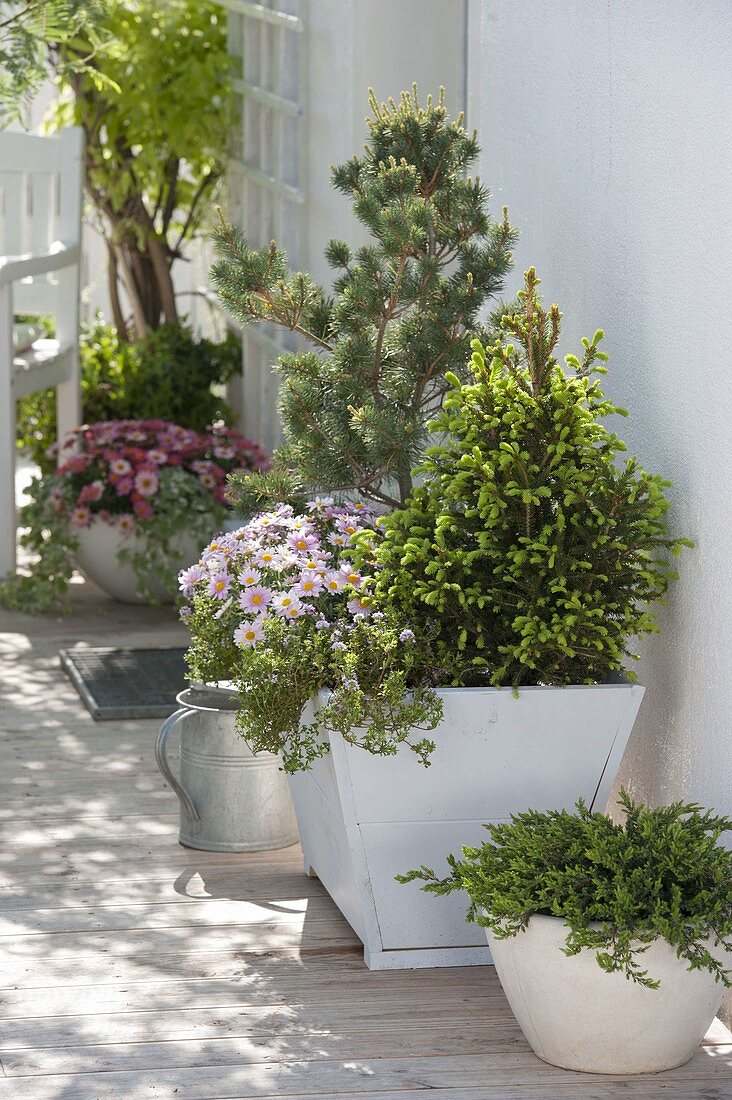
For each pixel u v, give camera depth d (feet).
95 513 19.01
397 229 10.00
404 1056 7.76
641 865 7.48
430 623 8.86
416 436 10.12
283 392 10.48
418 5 17.34
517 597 8.67
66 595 19.93
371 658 8.66
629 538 8.59
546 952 7.30
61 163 22.66
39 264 20.95
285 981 8.66
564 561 8.50
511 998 7.73
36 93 21.94
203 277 28.27
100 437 19.60
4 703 14.99
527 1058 7.77
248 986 8.58
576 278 10.83
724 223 8.19
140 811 11.76
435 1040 7.96
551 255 11.42
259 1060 7.67
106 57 23.59
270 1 20.92
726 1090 7.43
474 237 12.60
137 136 24.29
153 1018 8.13
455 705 8.54
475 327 10.71
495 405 8.79
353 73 17.81
